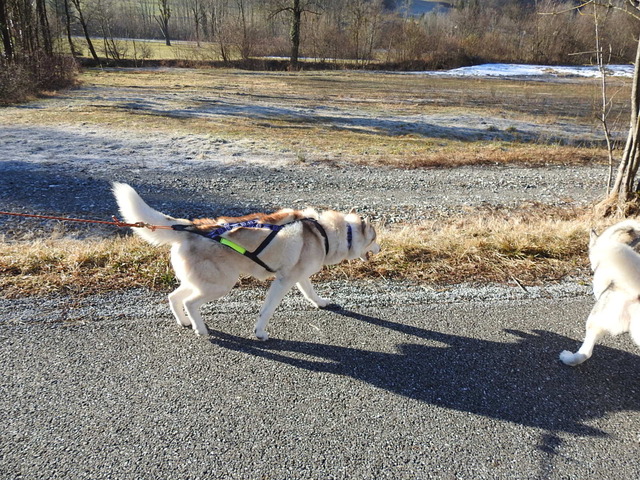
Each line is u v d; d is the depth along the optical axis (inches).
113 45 1798.7
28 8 1135.0
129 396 129.3
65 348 148.3
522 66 1683.1
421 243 241.4
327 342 160.1
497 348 158.7
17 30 1047.6
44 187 354.3
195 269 155.4
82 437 114.7
